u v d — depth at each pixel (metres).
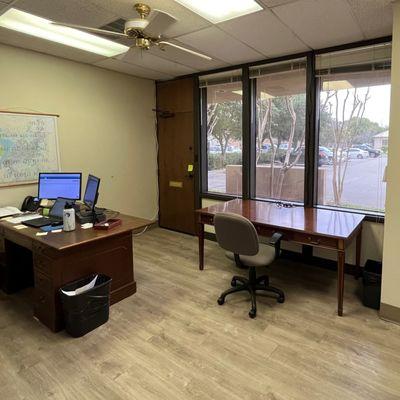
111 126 4.32
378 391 1.79
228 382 1.87
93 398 1.76
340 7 2.30
